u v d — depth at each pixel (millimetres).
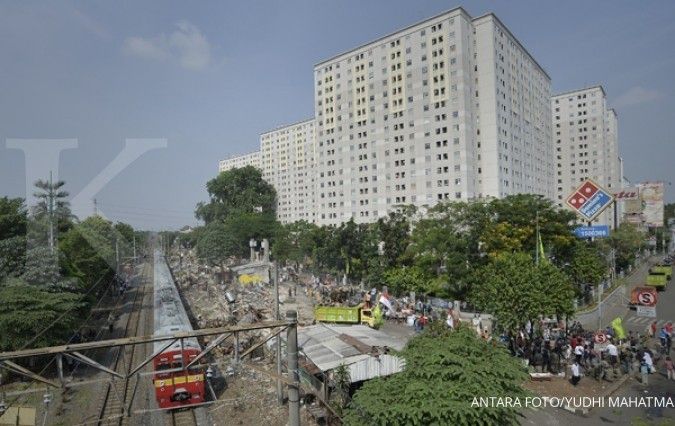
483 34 79750
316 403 20578
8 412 12312
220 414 20594
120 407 21578
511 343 25953
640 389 21547
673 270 76062
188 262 87312
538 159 98250
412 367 14391
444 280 43188
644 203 80312
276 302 24828
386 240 52594
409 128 83812
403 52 84688
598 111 133250
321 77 100875
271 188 118375
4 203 37125
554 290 25438
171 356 21906
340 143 96688
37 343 25875
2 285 29453
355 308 34344
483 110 79750
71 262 35375
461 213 47625
